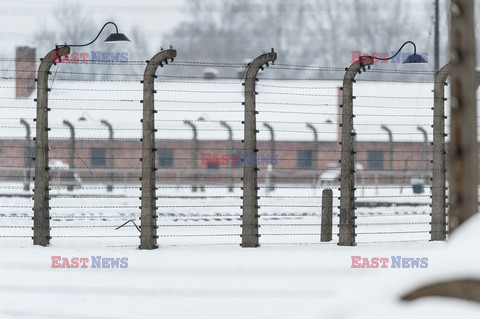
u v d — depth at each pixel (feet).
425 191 380.37
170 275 118.73
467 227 30.83
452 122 33.71
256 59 155.43
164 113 476.95
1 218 253.44
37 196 155.02
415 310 28.81
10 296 100.83
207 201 320.50
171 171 463.01
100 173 471.21
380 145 485.56
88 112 503.61
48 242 155.22
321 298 99.30
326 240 166.71
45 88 155.94
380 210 286.87
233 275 118.52
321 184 467.11
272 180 395.34
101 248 150.71
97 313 90.53
